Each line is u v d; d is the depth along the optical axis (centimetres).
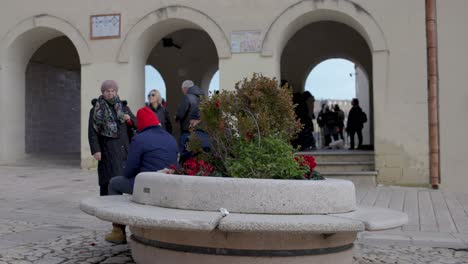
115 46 1442
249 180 414
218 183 416
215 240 411
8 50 1535
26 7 1514
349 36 1972
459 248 641
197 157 509
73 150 2155
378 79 1288
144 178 466
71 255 545
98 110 687
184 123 900
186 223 377
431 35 1262
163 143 572
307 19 1395
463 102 1252
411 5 1274
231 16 1373
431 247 643
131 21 1434
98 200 491
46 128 1991
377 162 1285
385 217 421
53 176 1323
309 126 1567
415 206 962
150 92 1109
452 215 872
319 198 422
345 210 441
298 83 2050
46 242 611
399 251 614
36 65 1939
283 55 2048
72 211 859
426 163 1263
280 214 411
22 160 1603
